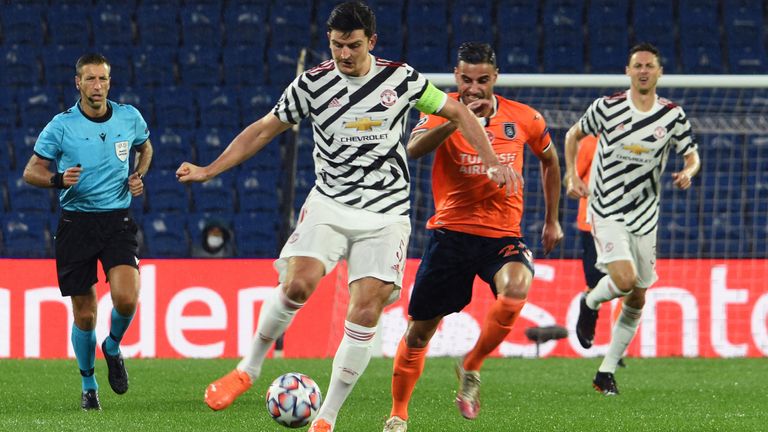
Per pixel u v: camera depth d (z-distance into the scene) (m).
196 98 59.34
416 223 49.16
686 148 28.62
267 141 18.25
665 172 55.56
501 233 21.84
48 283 39.66
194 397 26.91
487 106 20.42
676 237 54.94
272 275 40.56
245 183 55.31
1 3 62.28
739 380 32.69
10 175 55.03
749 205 56.09
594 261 34.53
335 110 17.86
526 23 64.00
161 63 61.09
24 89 59.19
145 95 59.41
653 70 27.75
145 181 54.91
